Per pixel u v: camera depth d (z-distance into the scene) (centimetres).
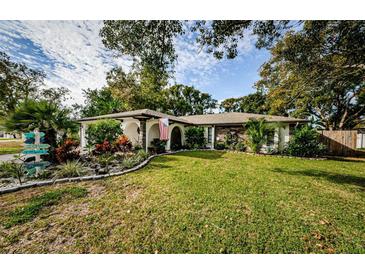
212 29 530
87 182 495
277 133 1288
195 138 1594
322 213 323
